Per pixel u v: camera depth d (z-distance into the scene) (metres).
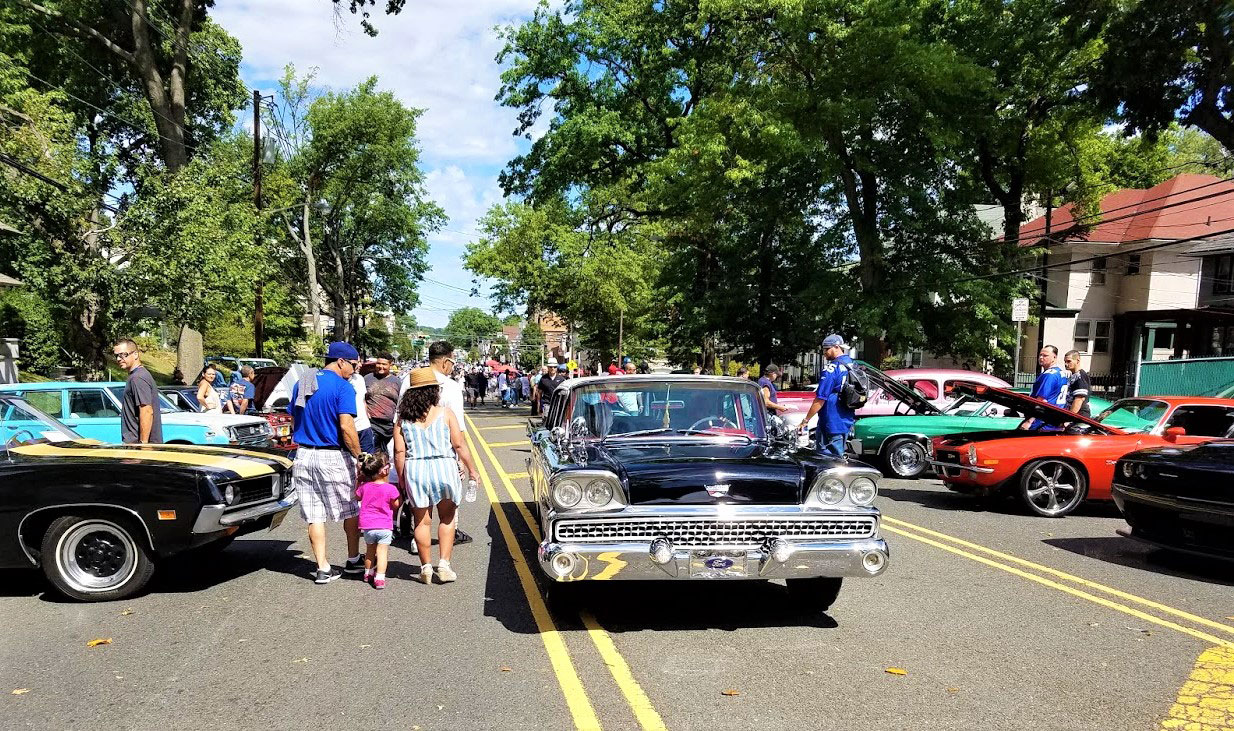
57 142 17.16
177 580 5.79
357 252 47.12
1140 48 14.78
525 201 29.83
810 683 3.81
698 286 26.00
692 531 4.25
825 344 8.09
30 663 4.08
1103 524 7.99
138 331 17.97
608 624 4.71
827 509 4.33
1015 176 22.50
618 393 5.62
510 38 26.58
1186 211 30.05
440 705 3.54
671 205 23.22
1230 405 9.02
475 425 20.50
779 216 21.67
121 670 3.98
